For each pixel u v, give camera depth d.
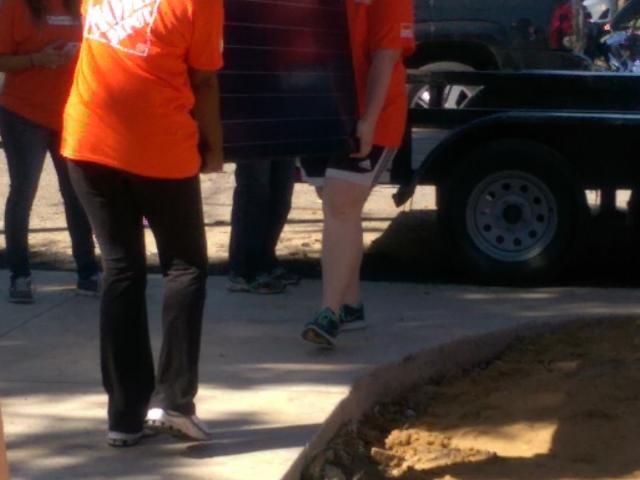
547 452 5.14
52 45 6.57
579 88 8.67
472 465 4.99
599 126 7.66
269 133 4.89
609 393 5.71
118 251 4.48
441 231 7.88
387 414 5.57
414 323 6.52
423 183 7.90
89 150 4.35
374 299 7.10
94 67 4.36
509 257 7.76
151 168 4.33
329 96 5.23
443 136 8.13
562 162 7.68
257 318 6.65
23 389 5.43
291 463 4.55
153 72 4.29
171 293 4.53
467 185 7.77
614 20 15.26
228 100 4.68
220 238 9.24
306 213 10.41
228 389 5.41
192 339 4.57
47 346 6.10
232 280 7.22
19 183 6.78
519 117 7.70
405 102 5.86
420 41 12.59
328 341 5.86
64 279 7.48
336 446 4.98
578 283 8.00
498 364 6.17
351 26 5.59
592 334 6.55
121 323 4.54
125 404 4.62
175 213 4.44
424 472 4.91
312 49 5.11
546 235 7.73
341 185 5.70
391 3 5.54
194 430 4.68
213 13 4.28
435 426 5.46
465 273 8.04
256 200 7.05
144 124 4.30
